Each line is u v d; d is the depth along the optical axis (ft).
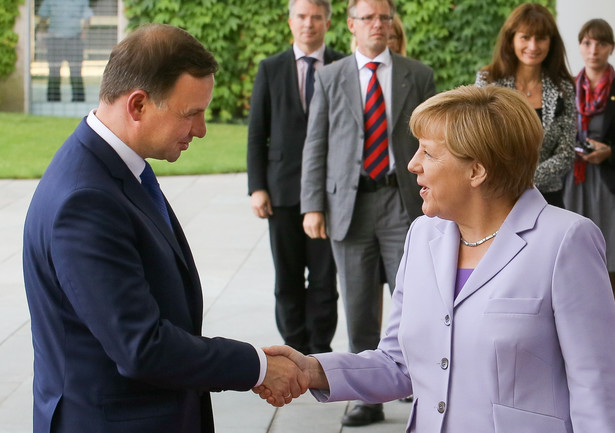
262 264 25.88
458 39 51.88
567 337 7.67
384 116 15.61
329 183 15.98
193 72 7.82
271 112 18.16
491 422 7.81
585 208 19.19
